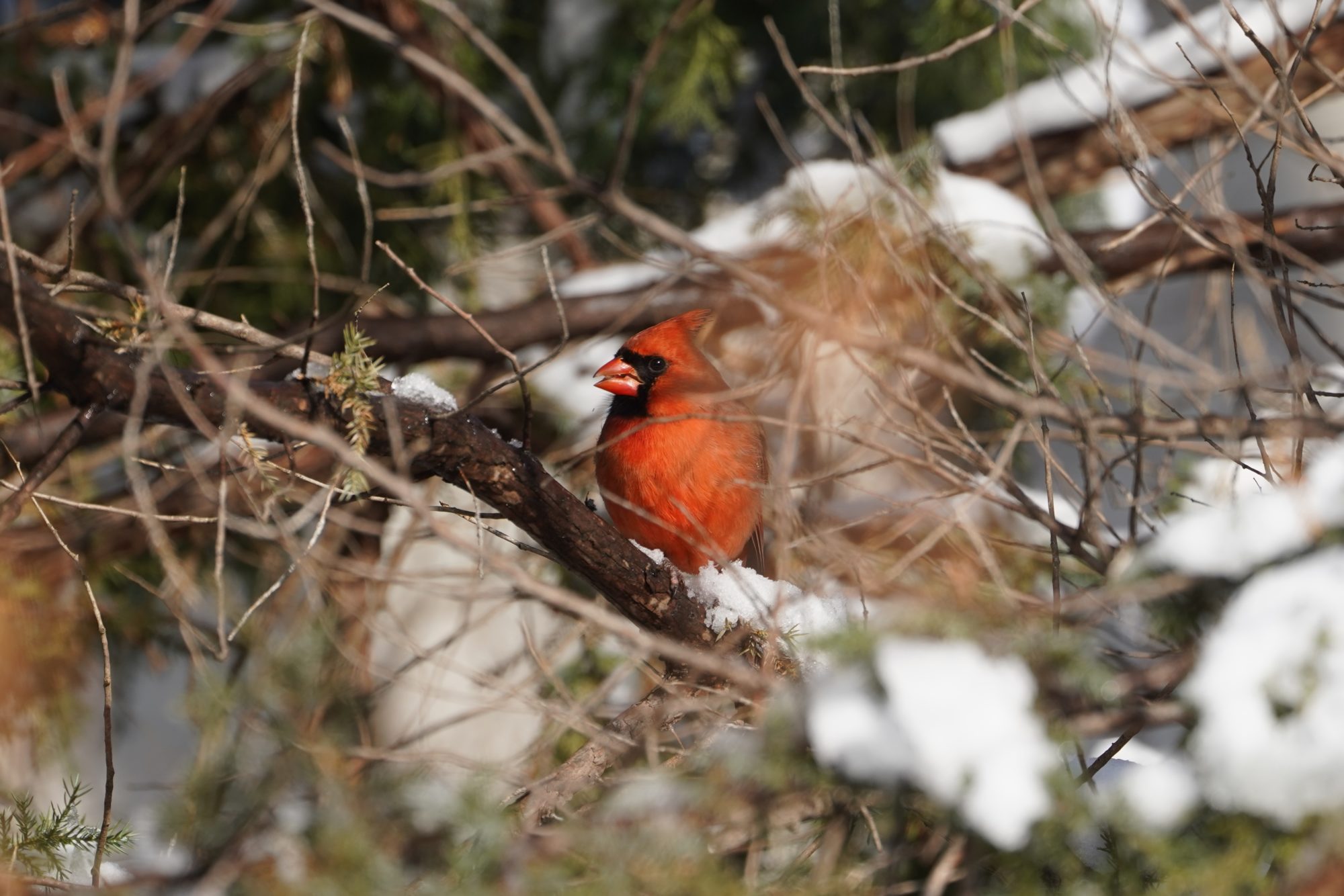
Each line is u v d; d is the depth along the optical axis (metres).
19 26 7.82
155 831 5.75
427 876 4.84
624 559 6.53
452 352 10.86
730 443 7.80
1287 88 6.02
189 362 8.81
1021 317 8.33
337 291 11.77
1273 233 6.20
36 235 11.84
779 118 14.48
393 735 9.05
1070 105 11.11
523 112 13.57
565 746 8.15
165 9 7.30
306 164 11.84
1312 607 4.69
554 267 12.80
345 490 5.83
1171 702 5.02
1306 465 6.09
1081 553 6.75
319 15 9.73
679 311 10.72
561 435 10.94
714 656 5.93
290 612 7.49
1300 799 4.54
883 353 6.47
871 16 13.46
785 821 5.13
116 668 10.57
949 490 7.17
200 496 9.60
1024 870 4.93
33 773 9.43
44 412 10.41
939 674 4.79
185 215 11.75
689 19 12.96
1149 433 5.70
